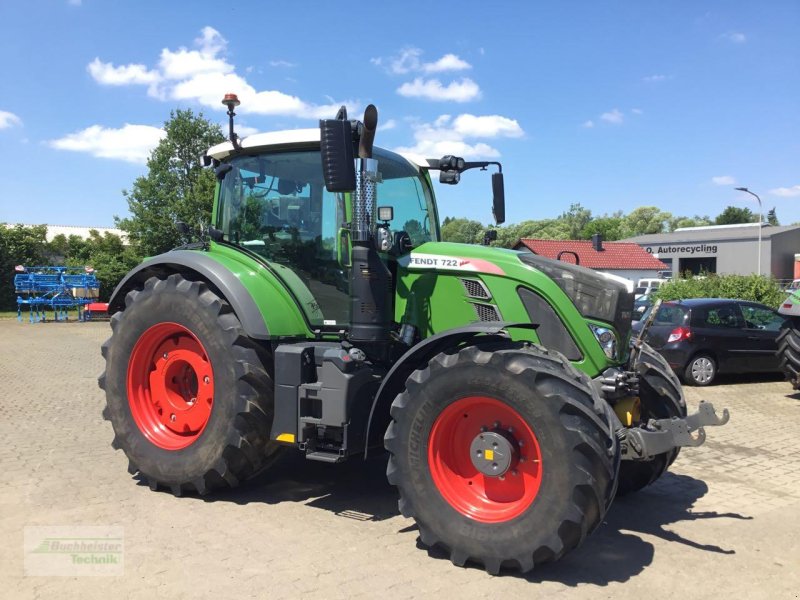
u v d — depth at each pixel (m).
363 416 4.08
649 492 4.90
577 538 3.24
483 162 5.31
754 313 10.41
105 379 4.91
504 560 3.32
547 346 4.02
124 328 4.83
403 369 3.92
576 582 3.32
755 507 4.57
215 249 5.02
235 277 4.50
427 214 5.27
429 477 3.57
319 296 4.63
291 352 4.18
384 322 4.27
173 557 3.53
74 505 4.34
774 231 52.56
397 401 3.69
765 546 3.86
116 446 4.81
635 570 3.49
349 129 3.86
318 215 4.66
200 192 30.52
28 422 6.97
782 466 5.62
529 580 3.34
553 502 3.20
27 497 4.49
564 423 3.18
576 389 3.28
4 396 8.63
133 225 31.61
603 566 3.54
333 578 3.31
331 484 4.90
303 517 4.19
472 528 3.41
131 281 5.19
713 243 53.94
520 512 3.34
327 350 4.14
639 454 3.60
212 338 4.39
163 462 4.54
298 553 3.62
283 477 5.07
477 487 3.60
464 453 3.65
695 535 4.02
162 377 4.78
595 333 3.96
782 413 7.92
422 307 4.35
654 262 44.56
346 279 4.51
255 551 3.63
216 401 4.37
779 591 3.28
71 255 36.97
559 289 4.03
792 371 8.51
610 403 3.95
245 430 4.33
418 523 3.60
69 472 5.09
